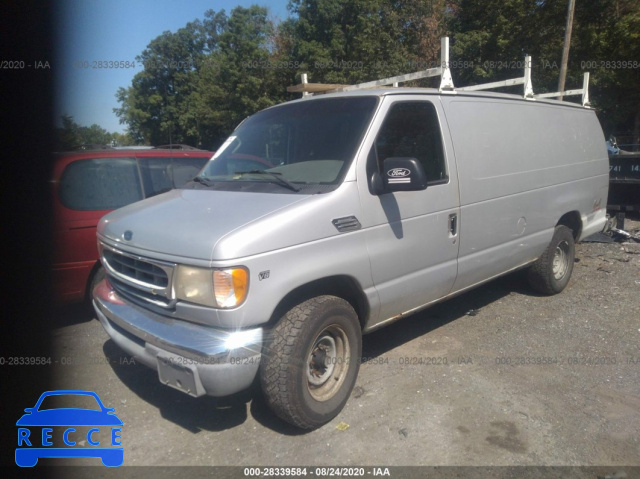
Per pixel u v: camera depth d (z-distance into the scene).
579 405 3.68
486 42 17.25
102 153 5.30
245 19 26.28
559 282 5.93
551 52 17.11
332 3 21.55
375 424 3.47
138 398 3.90
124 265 3.48
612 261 7.53
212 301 2.86
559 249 5.93
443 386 3.95
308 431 3.42
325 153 3.71
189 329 3.01
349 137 3.69
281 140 4.08
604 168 6.56
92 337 5.00
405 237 3.79
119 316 3.39
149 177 5.58
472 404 3.70
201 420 3.60
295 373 3.12
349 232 3.39
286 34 26.64
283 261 3.03
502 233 4.81
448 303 5.82
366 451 3.20
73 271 4.97
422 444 3.26
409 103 4.00
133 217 3.59
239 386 2.97
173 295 3.06
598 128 6.56
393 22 19.36
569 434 3.35
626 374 4.11
